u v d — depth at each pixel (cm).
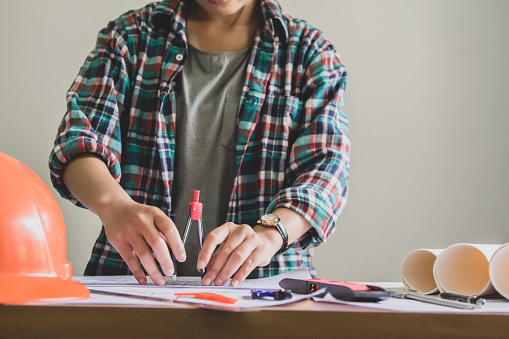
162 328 44
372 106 214
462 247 69
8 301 46
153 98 114
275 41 118
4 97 208
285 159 113
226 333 44
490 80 219
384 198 210
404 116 215
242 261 76
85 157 92
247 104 114
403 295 61
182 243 76
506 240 212
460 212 212
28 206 55
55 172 94
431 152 214
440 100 216
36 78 210
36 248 54
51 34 212
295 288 60
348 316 45
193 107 116
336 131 110
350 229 208
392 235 209
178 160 115
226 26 119
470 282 68
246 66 119
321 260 205
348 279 205
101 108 106
